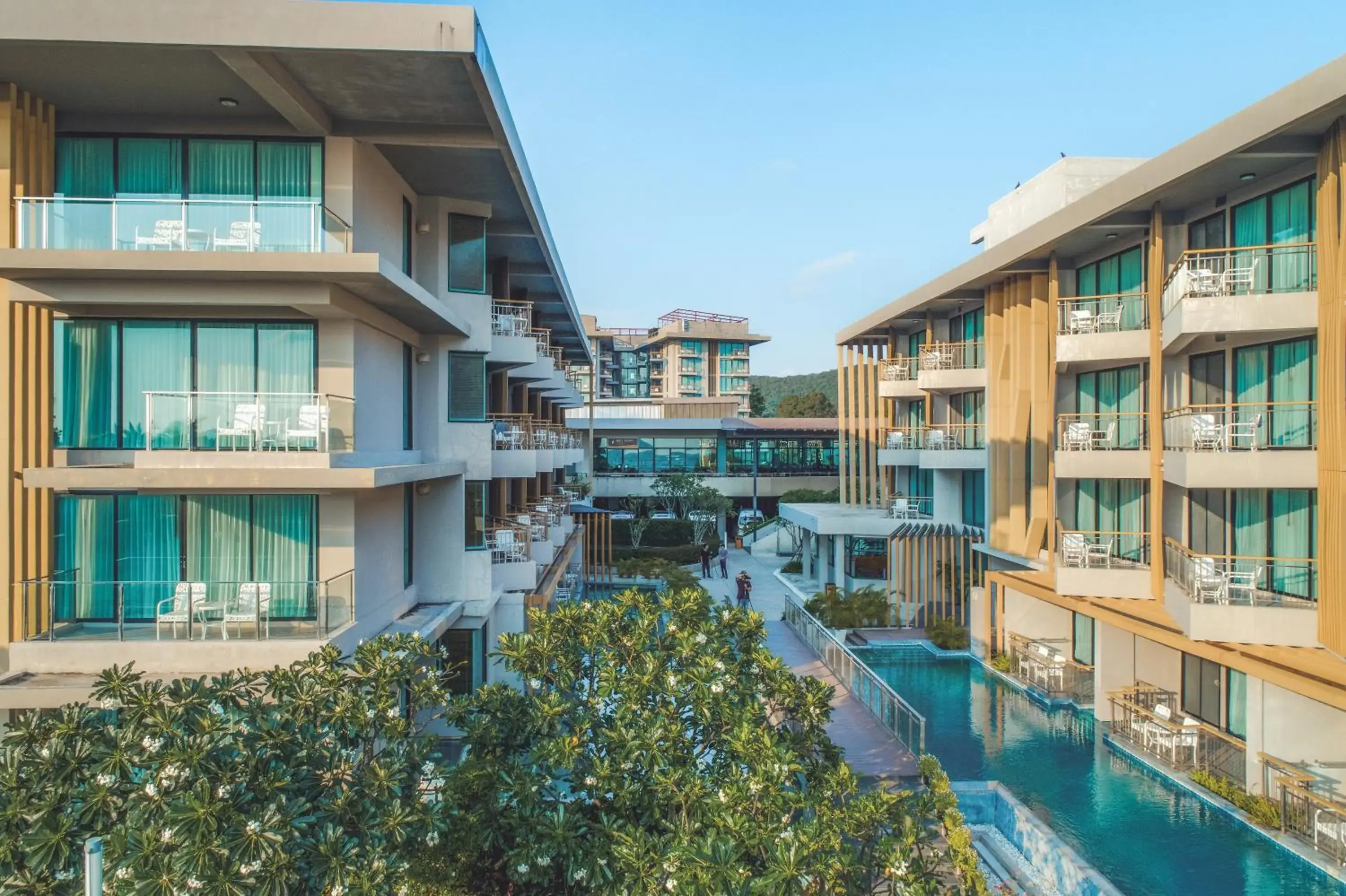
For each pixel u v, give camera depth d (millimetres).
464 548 17688
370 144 14461
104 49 11266
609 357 108625
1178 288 15242
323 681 9969
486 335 18172
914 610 28031
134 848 7383
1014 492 23438
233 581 13391
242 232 12523
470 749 10641
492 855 10148
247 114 13477
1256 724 13984
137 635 12789
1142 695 17500
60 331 13367
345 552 13477
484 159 15477
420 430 17672
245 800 7930
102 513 13398
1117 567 18328
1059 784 15102
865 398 36625
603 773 9273
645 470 57188
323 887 7926
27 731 9188
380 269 12156
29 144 12750
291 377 13562
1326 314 12656
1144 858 12359
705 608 12156
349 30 11250
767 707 11156
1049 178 23953
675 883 7766
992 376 24828
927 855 12039
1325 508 12711
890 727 16078
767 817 8508
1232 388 16109
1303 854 12219
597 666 11125
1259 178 14914
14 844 8039
